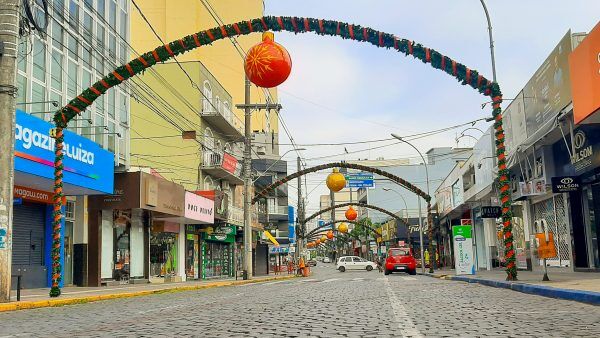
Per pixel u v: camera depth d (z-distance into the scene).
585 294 9.98
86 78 21.09
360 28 15.66
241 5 54.62
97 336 7.01
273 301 12.73
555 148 20.92
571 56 15.74
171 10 51.97
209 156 37.31
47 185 18.50
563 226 22.48
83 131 20.41
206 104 37.50
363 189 105.44
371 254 94.50
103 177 20.88
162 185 25.50
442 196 48.16
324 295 14.48
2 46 12.37
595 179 18.64
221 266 40.66
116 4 23.89
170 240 31.19
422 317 8.53
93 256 22.48
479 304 10.65
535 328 6.96
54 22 18.84
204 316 9.46
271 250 60.78
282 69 11.18
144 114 36.41
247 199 32.12
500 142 16.66
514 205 29.09
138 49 50.22
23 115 15.68
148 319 9.18
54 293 14.64
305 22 15.40
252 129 65.31
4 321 9.39
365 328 7.24
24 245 19.05
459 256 25.50
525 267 27.53
